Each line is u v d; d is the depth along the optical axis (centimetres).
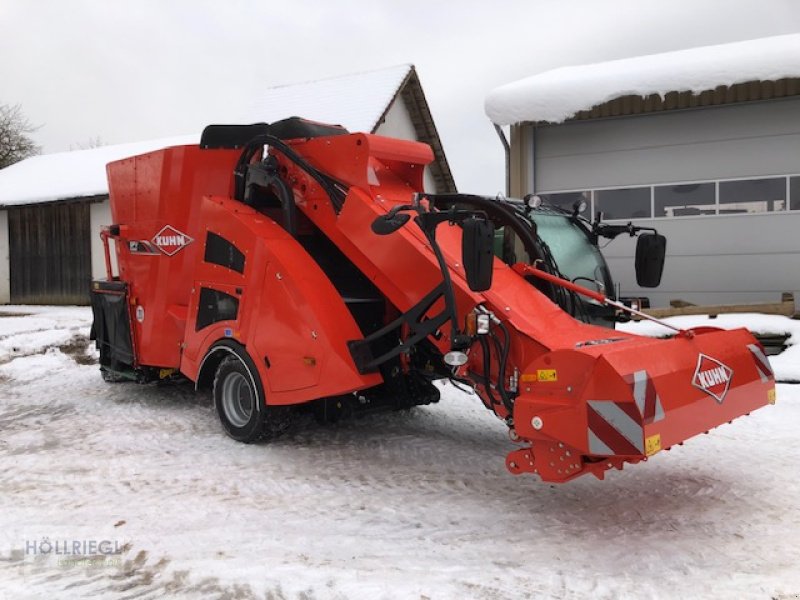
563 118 1183
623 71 1156
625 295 1225
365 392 580
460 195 562
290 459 543
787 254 1123
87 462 538
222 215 593
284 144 577
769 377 477
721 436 603
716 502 449
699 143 1170
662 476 499
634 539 393
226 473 510
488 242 408
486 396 457
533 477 501
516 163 1284
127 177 716
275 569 354
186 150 650
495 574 351
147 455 555
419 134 2091
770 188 1132
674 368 399
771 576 346
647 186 1211
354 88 1911
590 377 375
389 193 548
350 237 533
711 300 1172
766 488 474
